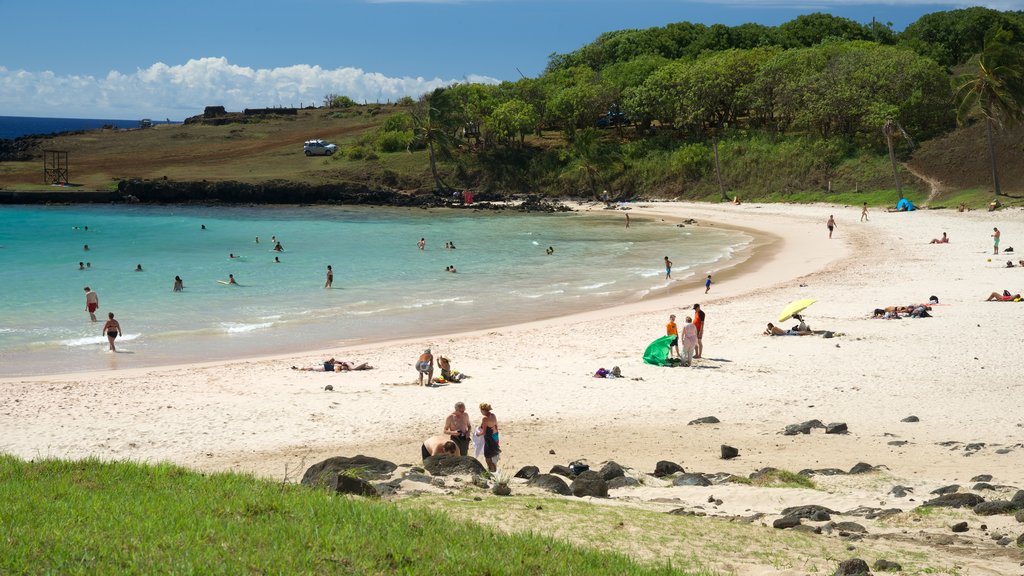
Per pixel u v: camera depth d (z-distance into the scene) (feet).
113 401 77.30
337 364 93.35
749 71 370.12
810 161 326.65
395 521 32.19
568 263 192.85
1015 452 58.29
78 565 25.72
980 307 120.26
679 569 29.89
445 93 380.78
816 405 75.56
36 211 298.56
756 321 118.21
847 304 128.47
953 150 306.96
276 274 170.40
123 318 124.67
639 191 359.66
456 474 49.14
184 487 36.94
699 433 67.56
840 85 328.29
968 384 80.69
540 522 35.96
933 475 53.42
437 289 156.66
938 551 34.60
